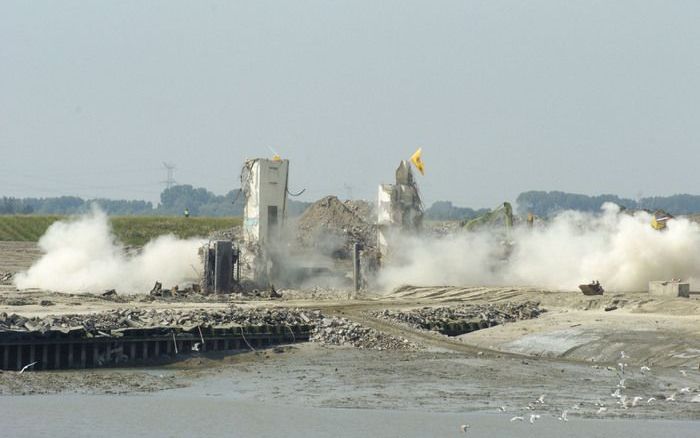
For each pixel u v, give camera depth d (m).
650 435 188.25
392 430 191.75
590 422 199.00
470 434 189.00
